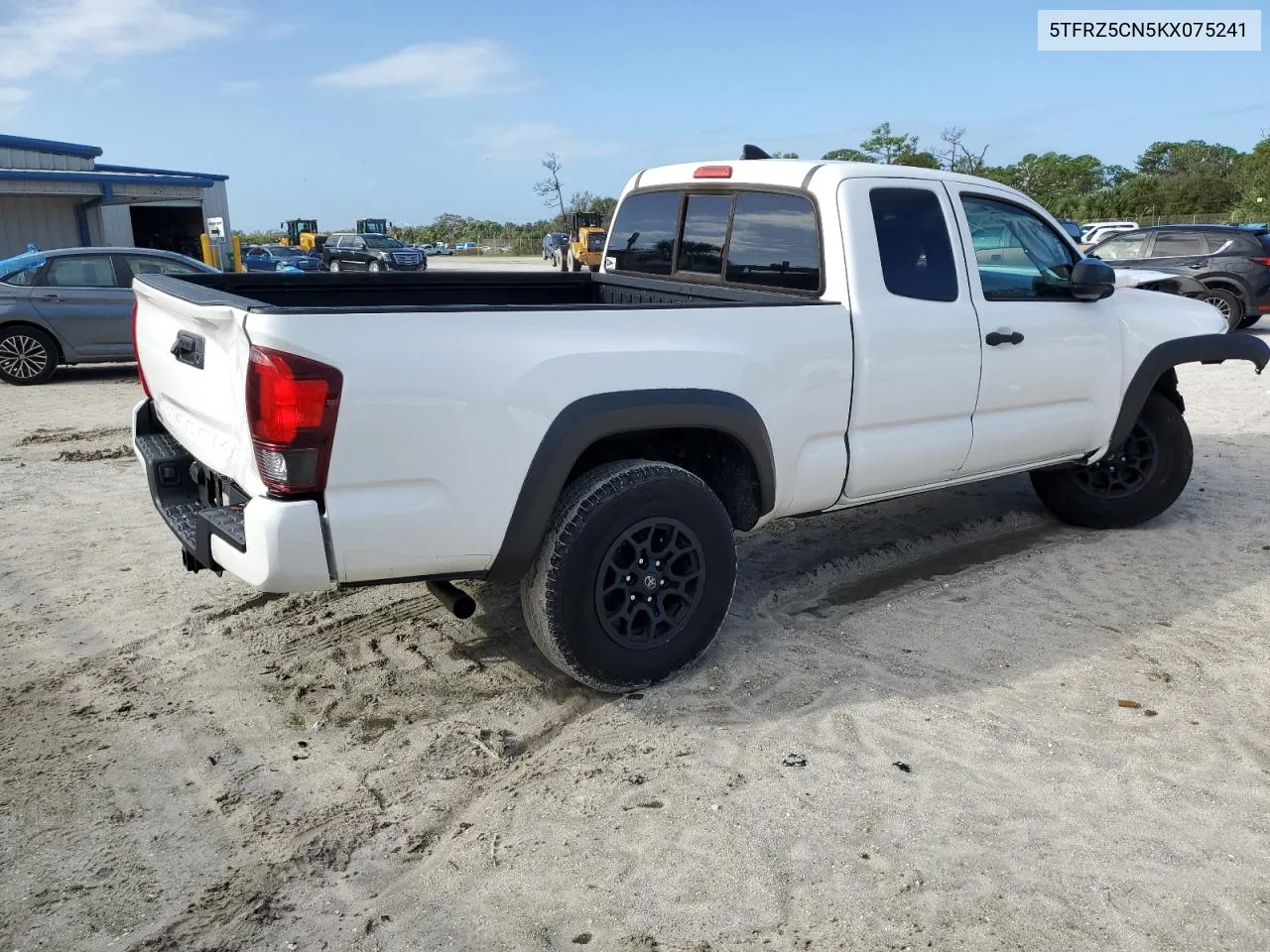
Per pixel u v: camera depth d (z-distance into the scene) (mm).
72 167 21828
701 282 4727
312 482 2850
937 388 4195
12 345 10656
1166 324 5121
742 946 2330
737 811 2846
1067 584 4641
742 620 4227
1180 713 3406
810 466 3855
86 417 8914
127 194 19766
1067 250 4891
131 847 2715
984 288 4430
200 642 4012
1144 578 4707
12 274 10617
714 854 2658
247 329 2779
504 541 3162
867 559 5000
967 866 2607
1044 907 2453
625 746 3211
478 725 3373
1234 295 13461
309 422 2783
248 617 4250
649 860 2639
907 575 4816
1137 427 5344
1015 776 3020
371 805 2914
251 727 3357
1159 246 14273
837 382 3852
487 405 3037
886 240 4031
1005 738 3246
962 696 3535
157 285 3617
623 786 2979
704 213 4668
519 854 2676
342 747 3240
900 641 4020
